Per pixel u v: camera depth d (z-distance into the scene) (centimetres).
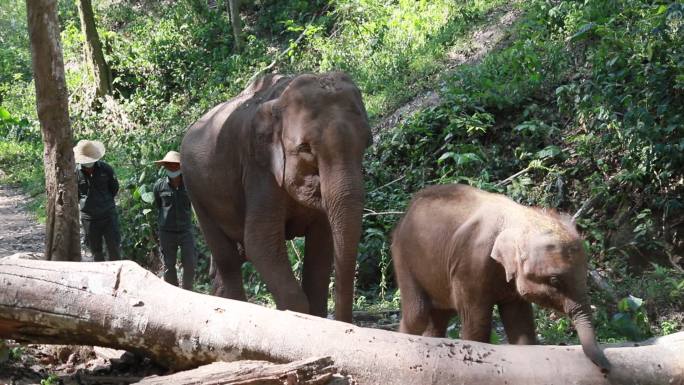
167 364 554
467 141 1130
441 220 567
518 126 1062
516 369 459
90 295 556
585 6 1191
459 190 578
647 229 907
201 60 2422
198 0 2638
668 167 917
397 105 1368
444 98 1198
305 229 706
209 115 766
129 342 550
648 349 459
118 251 1005
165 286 555
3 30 3572
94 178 977
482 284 524
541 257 464
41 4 708
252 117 672
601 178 978
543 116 1103
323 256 708
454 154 1035
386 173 1145
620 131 955
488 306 530
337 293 598
